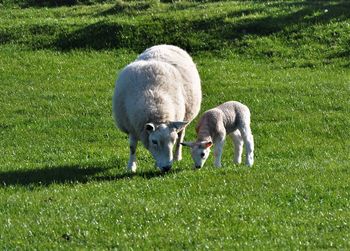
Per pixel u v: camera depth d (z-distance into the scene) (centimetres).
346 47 2953
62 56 3022
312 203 1422
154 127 1584
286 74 2727
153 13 3353
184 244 1225
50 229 1293
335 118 2222
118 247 1220
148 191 1491
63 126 2231
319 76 2694
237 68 2803
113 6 3494
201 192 1485
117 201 1428
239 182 1537
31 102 2480
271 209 1382
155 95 1641
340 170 1639
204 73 2731
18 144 2067
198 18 3191
